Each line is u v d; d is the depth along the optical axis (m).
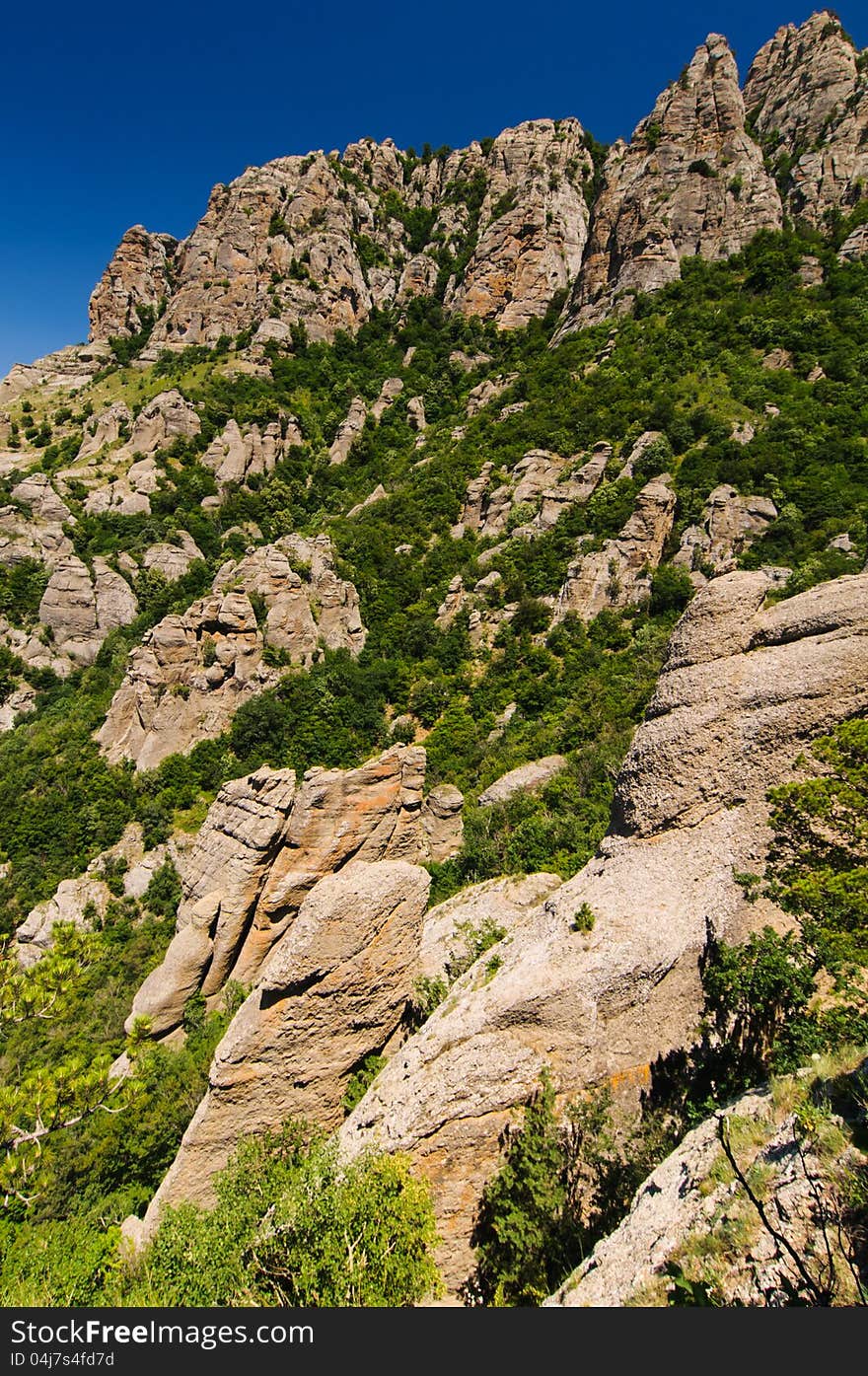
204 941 27.00
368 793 27.44
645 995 14.79
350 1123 15.15
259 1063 16.86
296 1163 15.27
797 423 63.66
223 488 96.12
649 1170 13.04
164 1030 26.17
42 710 68.25
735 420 66.31
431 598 67.56
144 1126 21.52
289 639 61.19
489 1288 13.02
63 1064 15.49
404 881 18.38
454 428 98.50
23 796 51.72
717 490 57.72
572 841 32.59
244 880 27.09
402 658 61.69
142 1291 12.81
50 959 16.92
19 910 44.19
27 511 86.25
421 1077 14.23
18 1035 31.39
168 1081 23.00
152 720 54.06
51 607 76.81
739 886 15.41
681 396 72.31
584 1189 13.38
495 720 51.72
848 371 68.06
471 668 58.12
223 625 57.47
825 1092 10.88
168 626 55.69
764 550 53.34
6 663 72.31
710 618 17.31
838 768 12.90
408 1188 12.55
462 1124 13.80
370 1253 11.80
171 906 41.97
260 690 57.22
